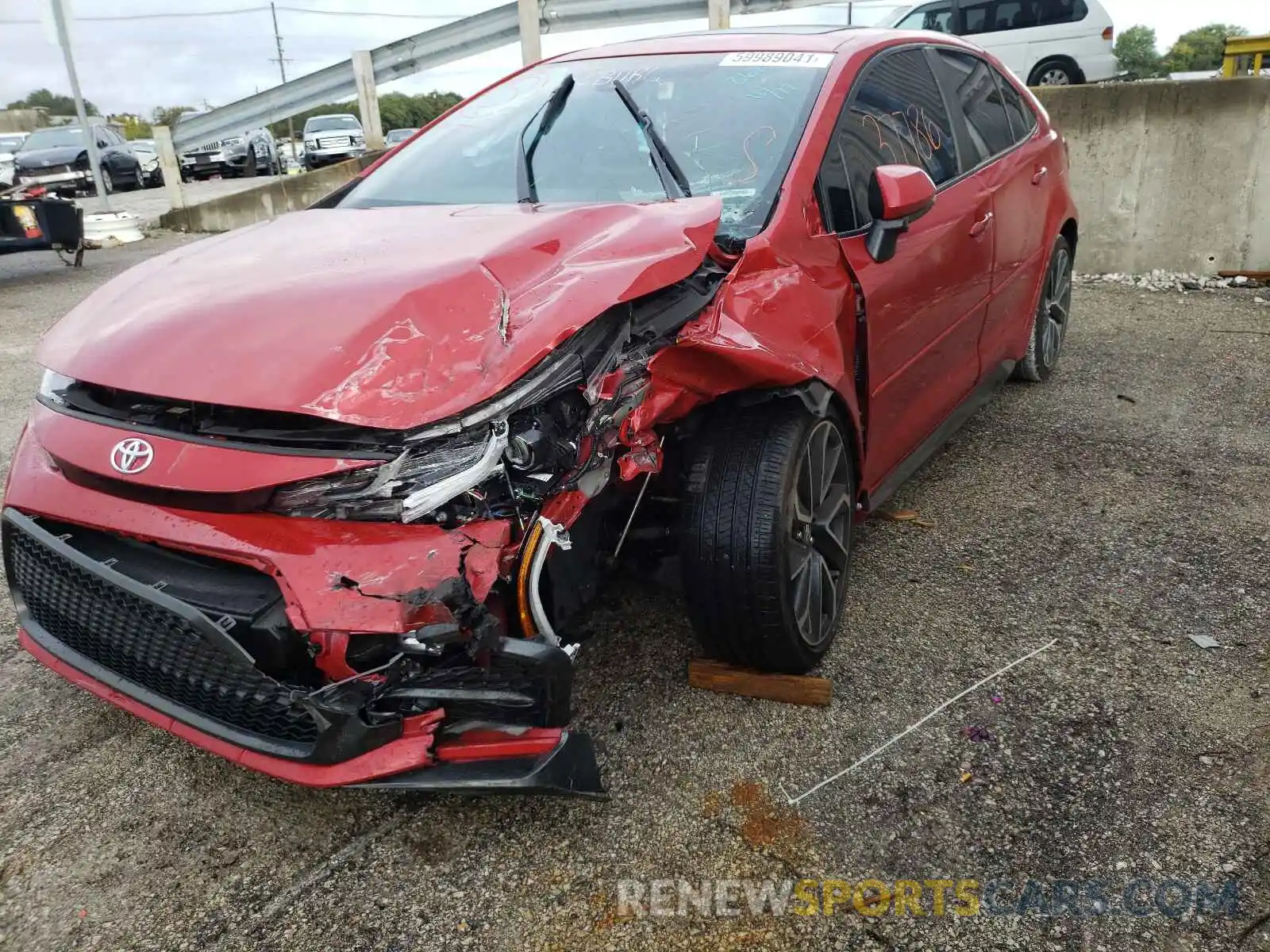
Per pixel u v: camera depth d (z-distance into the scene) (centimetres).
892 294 287
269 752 183
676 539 253
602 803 219
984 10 1212
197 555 186
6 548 223
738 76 308
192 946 186
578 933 187
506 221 236
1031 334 457
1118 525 351
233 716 190
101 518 189
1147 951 182
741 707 251
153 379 189
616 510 239
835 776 226
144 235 1219
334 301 195
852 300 267
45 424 209
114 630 199
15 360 614
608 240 220
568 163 290
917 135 335
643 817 215
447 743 184
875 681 262
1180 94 695
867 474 294
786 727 243
